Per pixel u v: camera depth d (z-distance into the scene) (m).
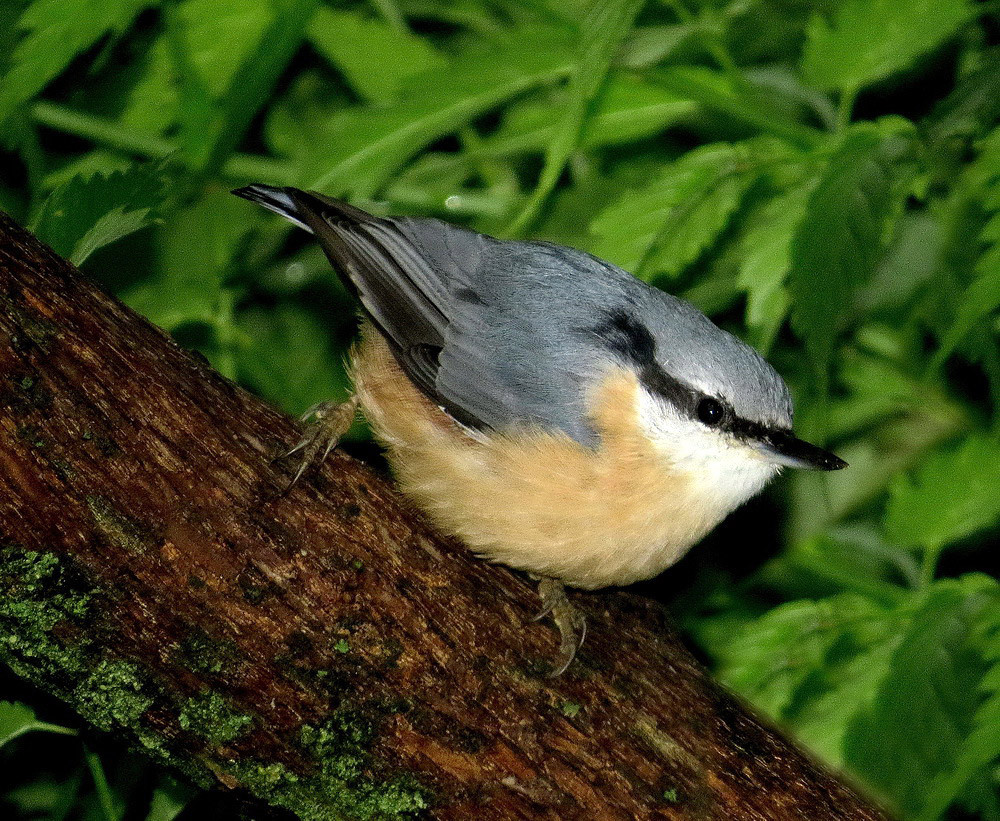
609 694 6.39
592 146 9.34
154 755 6.04
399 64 10.08
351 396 7.93
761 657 7.62
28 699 6.61
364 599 6.12
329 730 5.91
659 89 8.90
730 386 7.46
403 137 8.74
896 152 7.50
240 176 10.03
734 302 9.86
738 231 9.37
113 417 5.83
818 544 9.27
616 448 7.25
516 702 6.21
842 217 7.18
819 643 7.62
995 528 9.40
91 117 9.60
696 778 6.26
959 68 9.99
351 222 8.02
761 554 9.53
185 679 5.81
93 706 5.86
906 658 6.96
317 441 6.39
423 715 6.03
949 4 8.29
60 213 6.92
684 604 9.46
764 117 8.55
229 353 9.38
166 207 9.48
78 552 5.66
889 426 9.66
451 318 7.69
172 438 5.96
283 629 5.93
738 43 9.92
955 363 9.40
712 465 7.43
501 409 7.36
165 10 8.97
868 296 9.49
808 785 6.41
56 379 5.73
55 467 5.65
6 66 8.22
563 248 7.93
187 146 9.25
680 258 8.04
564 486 7.09
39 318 5.79
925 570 8.17
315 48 10.14
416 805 5.96
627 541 7.24
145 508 5.80
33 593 5.61
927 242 9.33
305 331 10.07
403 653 6.11
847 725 7.08
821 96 8.93
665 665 6.71
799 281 7.14
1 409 5.57
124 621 5.73
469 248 7.97
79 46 8.01
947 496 8.21
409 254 7.92
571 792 6.08
